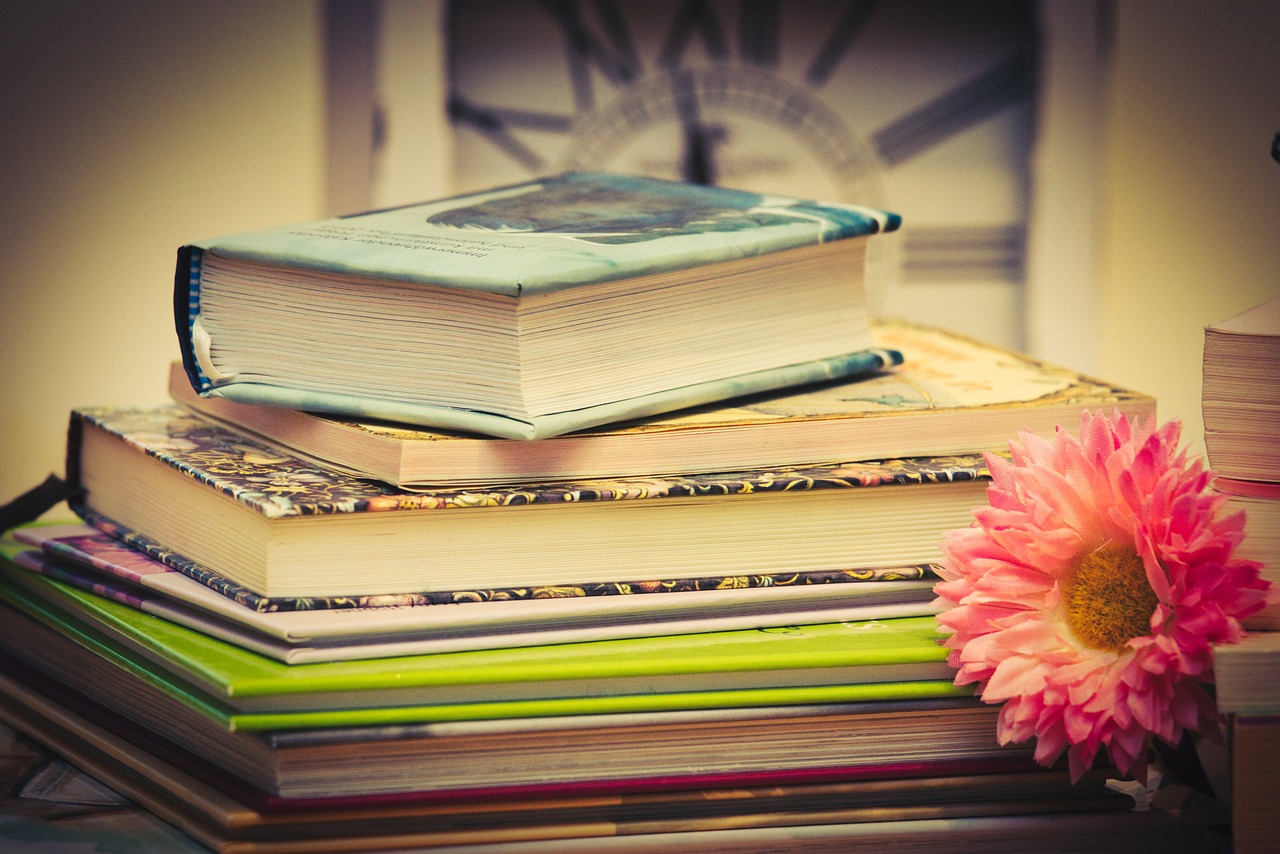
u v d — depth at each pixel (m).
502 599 1.00
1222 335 0.98
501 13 1.64
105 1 1.28
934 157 1.72
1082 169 1.67
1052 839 1.01
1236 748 0.97
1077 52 1.66
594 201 1.12
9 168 1.26
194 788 0.99
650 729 0.99
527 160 1.68
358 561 0.99
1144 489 0.98
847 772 1.00
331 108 1.50
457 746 0.98
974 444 1.05
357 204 1.56
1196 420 1.39
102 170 1.29
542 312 0.99
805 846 1.00
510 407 1.00
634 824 0.99
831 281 1.08
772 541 1.02
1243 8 1.32
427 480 1.00
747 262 1.05
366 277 1.01
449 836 0.98
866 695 1.00
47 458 1.29
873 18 1.71
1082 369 1.67
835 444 1.04
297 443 1.04
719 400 1.05
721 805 1.00
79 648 1.07
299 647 0.98
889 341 1.19
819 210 1.09
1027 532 0.99
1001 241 1.73
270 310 1.03
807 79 1.71
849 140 1.73
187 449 1.05
